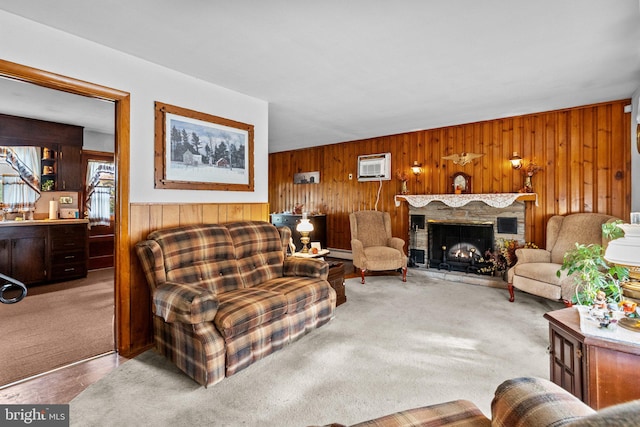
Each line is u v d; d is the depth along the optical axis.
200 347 2.02
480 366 2.27
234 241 2.98
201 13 2.05
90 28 2.23
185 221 3.02
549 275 3.32
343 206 6.50
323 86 3.38
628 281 1.94
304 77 3.13
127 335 2.56
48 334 2.79
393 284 4.55
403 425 1.06
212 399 1.89
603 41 2.42
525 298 3.86
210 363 2.00
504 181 4.65
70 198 5.16
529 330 2.90
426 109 4.22
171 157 2.92
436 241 5.24
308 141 6.40
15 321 3.08
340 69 2.94
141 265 2.64
